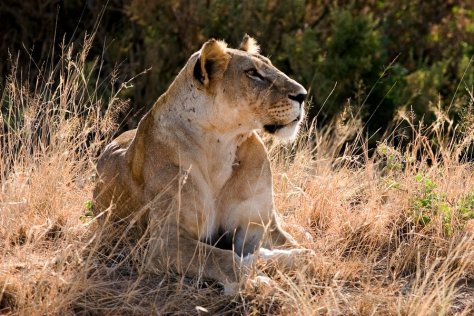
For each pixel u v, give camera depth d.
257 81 9.16
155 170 9.34
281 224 10.18
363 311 8.12
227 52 9.34
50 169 10.55
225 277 8.53
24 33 19.91
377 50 18.61
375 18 20.23
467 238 9.38
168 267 8.80
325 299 8.07
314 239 10.12
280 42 19.12
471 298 8.52
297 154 11.91
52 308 7.88
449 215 9.95
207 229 9.45
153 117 9.58
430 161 14.05
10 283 8.26
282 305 8.13
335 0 19.22
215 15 19.06
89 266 8.81
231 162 9.49
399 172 11.46
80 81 16.17
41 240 9.60
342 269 8.89
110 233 9.55
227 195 9.58
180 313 8.11
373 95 17.81
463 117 12.17
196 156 9.28
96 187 10.33
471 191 10.59
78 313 8.09
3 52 19.89
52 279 8.31
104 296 8.32
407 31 19.97
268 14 19.12
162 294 8.48
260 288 8.30
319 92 17.77
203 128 9.30
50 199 10.33
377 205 10.49
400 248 9.35
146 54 18.88
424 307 7.80
